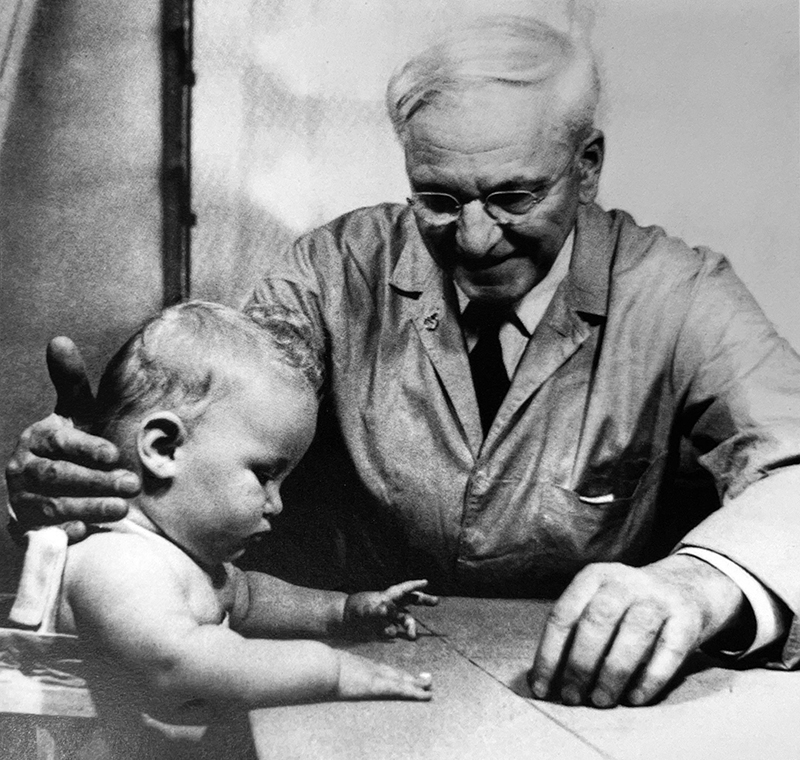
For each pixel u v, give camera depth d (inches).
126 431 84.4
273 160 93.2
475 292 91.1
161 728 81.1
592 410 90.4
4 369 91.7
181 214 93.5
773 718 75.9
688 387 89.8
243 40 93.5
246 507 85.4
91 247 93.4
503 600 91.7
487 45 90.4
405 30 91.4
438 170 90.8
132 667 80.7
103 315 92.7
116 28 94.4
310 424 88.4
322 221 93.0
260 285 92.6
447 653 83.5
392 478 90.6
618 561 90.6
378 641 85.8
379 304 91.7
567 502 90.1
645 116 90.7
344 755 75.0
